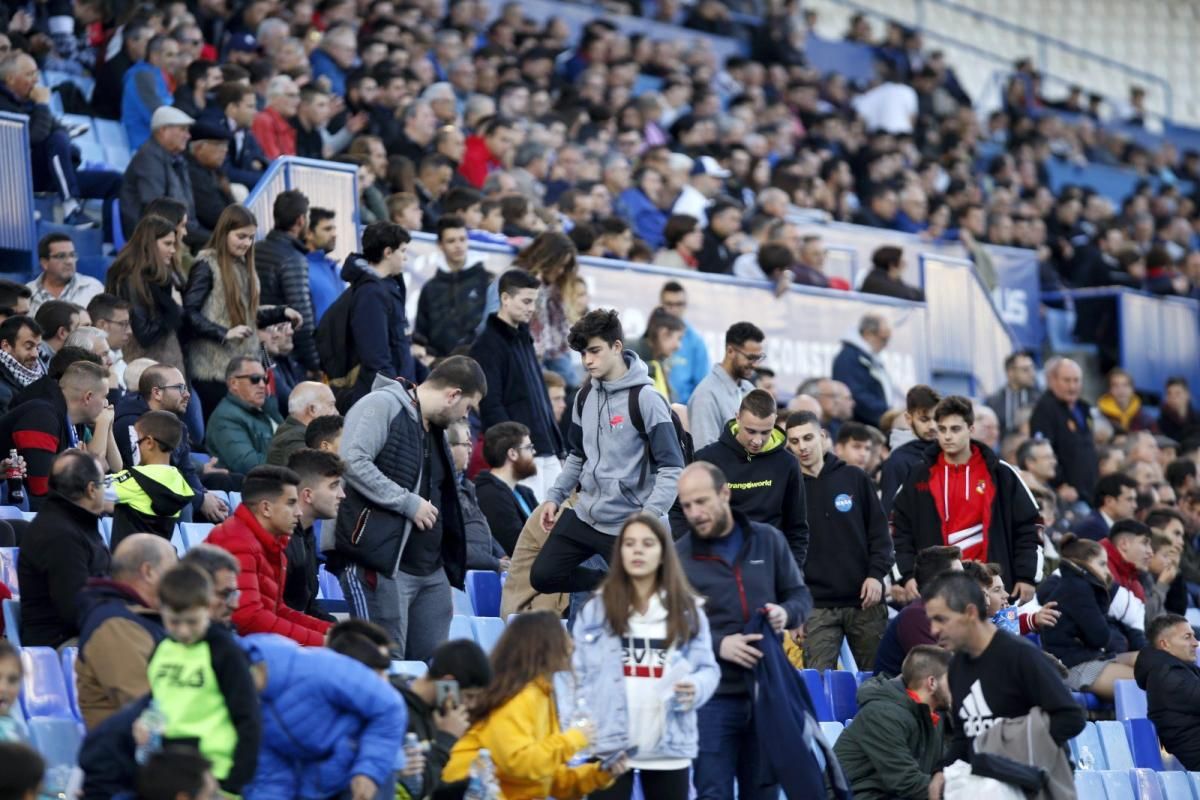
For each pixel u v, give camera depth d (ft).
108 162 109.91
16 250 92.58
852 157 162.40
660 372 93.40
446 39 140.26
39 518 55.88
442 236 93.71
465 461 75.25
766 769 53.52
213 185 93.81
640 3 179.52
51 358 73.10
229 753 42.80
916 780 61.21
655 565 51.60
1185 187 208.23
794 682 54.34
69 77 118.11
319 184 97.19
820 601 72.23
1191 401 154.40
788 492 64.75
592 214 118.62
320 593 72.79
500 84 137.18
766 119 163.02
